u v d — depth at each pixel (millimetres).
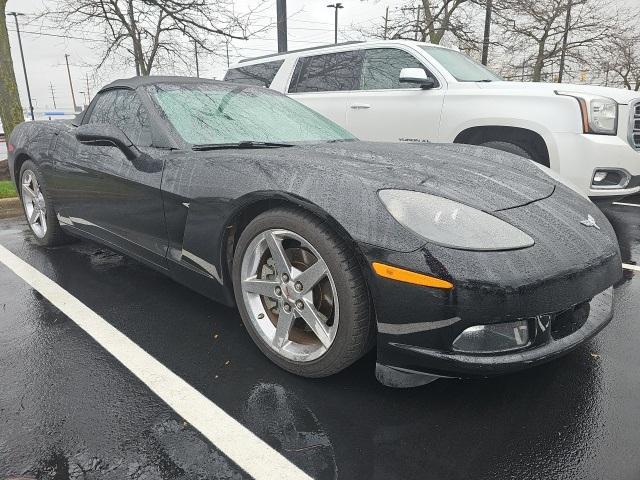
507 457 1662
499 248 1757
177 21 10227
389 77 5438
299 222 1984
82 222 3357
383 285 1780
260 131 2934
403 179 2018
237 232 2357
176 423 1829
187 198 2385
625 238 4578
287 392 2027
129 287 3197
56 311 2818
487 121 4637
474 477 1574
